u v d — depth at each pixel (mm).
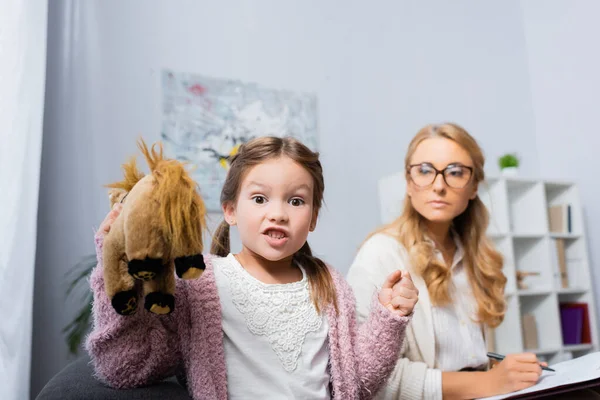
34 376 1769
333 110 2457
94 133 1979
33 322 1793
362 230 2412
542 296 2393
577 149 2789
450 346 1096
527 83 3045
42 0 1586
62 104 1941
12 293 1363
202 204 515
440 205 1121
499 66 2967
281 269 764
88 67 2006
